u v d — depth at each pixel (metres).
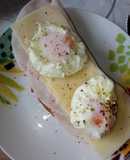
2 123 0.23
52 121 0.23
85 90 0.23
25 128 0.23
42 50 0.23
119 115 0.23
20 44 0.24
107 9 0.27
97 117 0.22
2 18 0.26
